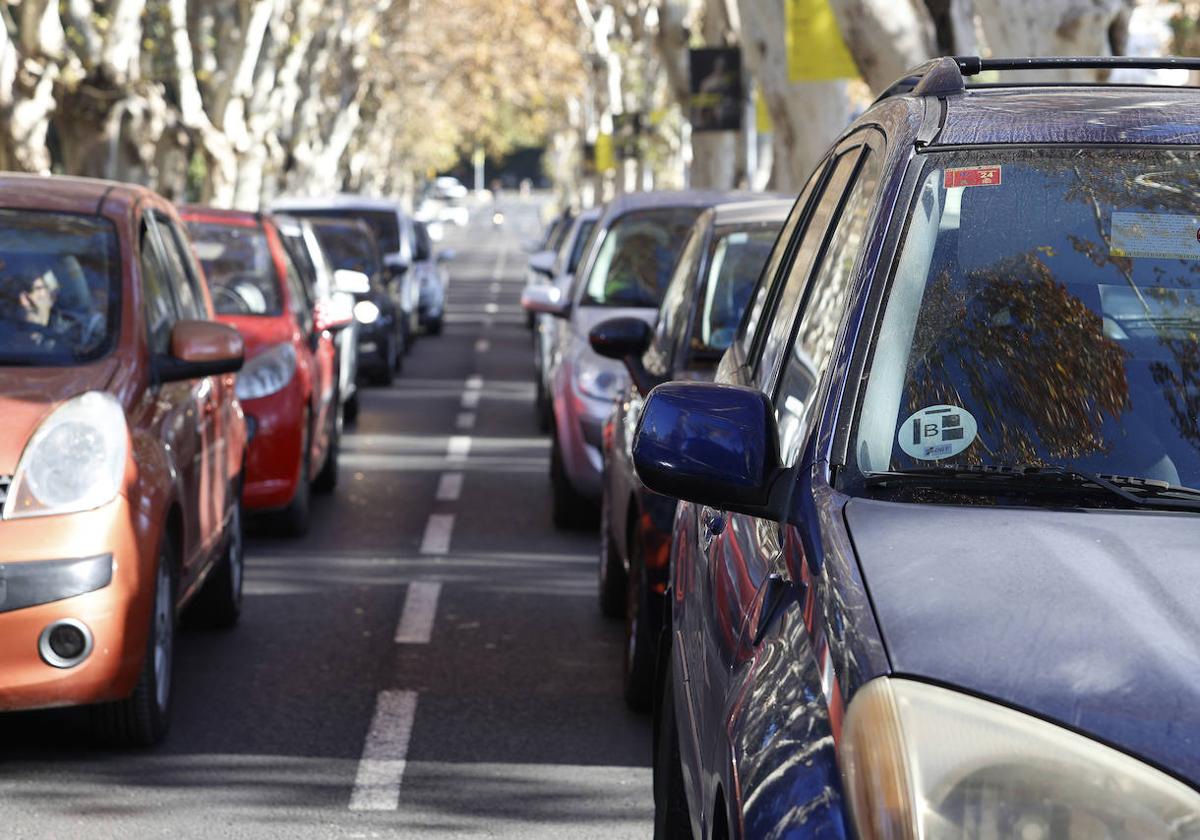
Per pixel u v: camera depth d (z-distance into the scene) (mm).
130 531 8883
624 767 9391
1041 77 20922
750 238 12180
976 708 3506
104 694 8781
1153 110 5273
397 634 12539
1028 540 4035
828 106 29906
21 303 10031
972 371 4684
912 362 4707
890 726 3516
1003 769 3395
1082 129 5152
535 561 15570
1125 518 4176
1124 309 4840
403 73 111438
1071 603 3748
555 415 17031
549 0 102625
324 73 88562
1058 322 4785
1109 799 3336
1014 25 21047
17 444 8781
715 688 4867
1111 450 4582
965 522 4148
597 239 18562
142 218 11156
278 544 16359
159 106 41281
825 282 5543
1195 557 3963
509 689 11023
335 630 12648
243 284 17359
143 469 9203
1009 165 5043
